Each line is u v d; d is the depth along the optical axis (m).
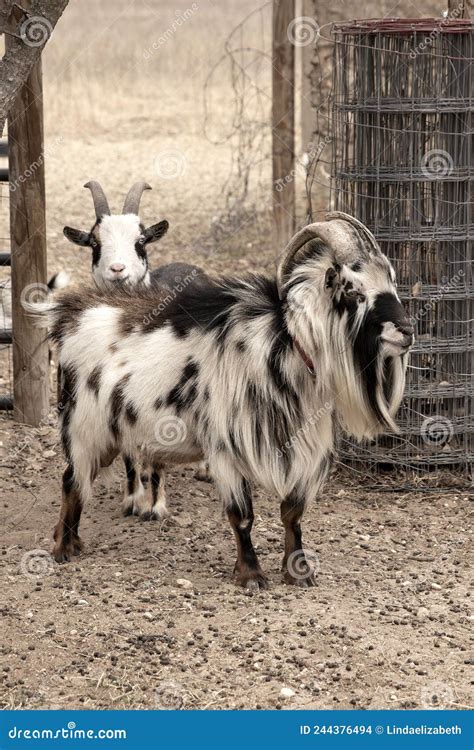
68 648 4.89
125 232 7.38
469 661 4.84
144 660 4.79
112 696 4.52
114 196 14.37
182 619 5.18
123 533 6.40
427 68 6.74
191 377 5.54
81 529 6.52
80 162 16.34
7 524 6.52
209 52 23.48
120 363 5.73
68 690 4.56
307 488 5.49
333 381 5.32
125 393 5.69
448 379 7.12
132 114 19.75
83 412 5.85
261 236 12.67
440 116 6.80
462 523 6.64
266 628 5.08
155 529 6.46
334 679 4.66
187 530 6.46
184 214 13.62
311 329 5.21
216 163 16.31
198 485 7.25
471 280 7.02
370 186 6.95
